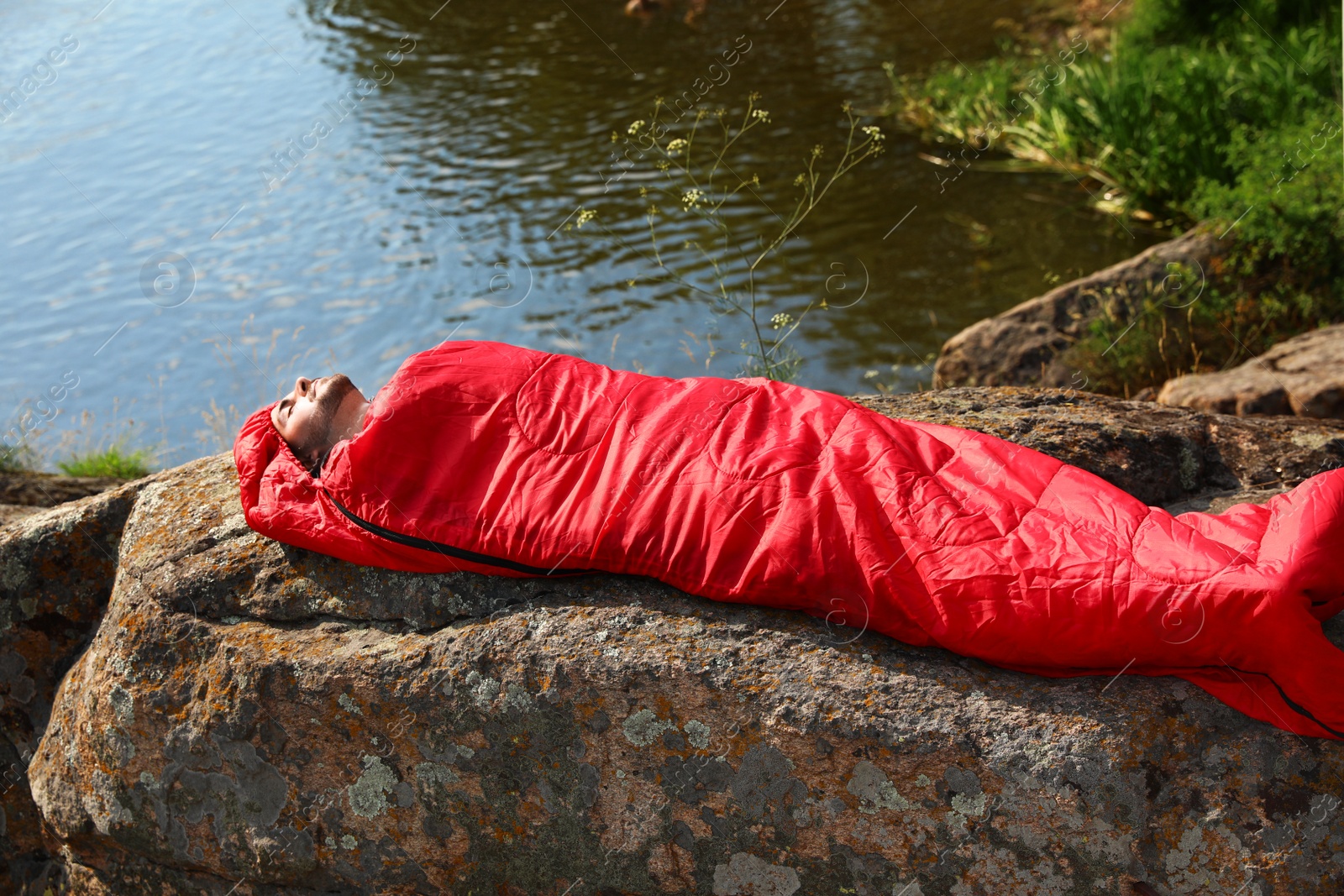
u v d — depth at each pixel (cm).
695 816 261
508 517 284
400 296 905
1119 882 235
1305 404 511
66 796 313
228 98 1391
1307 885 230
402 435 295
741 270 894
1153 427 346
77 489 520
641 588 283
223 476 348
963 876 245
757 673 255
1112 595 238
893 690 248
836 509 265
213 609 298
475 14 1688
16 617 341
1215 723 238
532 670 265
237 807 290
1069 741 235
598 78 1358
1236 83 956
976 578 248
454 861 283
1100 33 1259
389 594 293
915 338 785
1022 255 882
